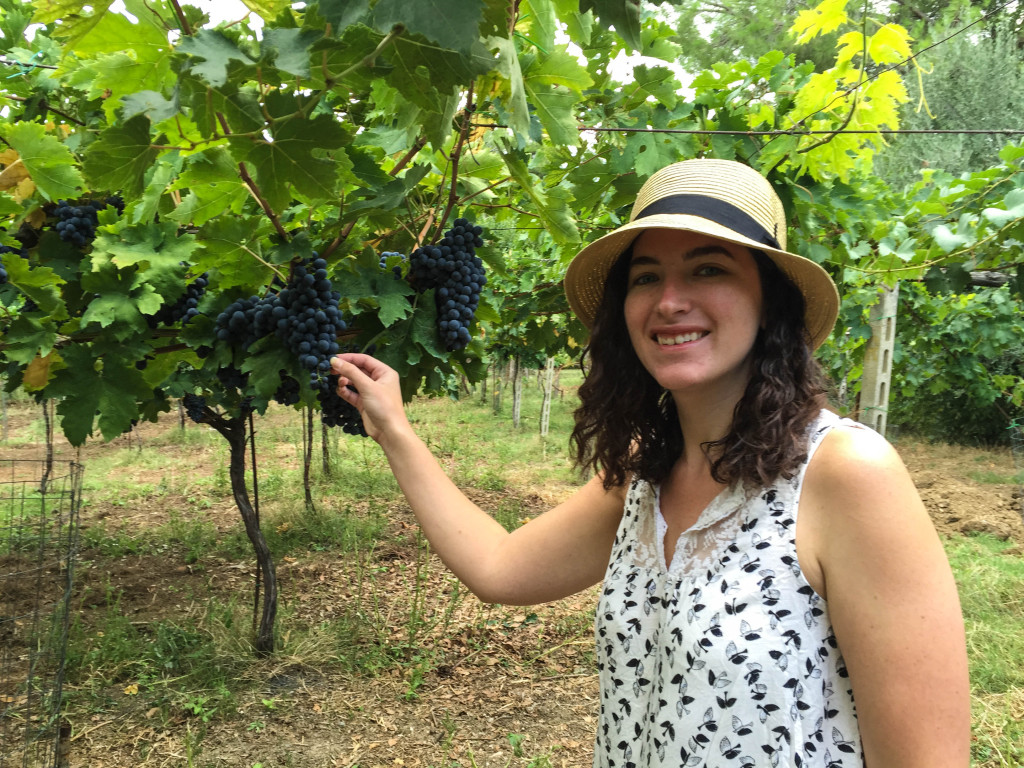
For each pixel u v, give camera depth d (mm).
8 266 1828
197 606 5457
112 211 2053
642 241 1267
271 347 1710
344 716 4160
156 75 1462
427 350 1812
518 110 1599
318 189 1387
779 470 1100
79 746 3752
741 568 1121
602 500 1558
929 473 10094
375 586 5820
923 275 4625
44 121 2826
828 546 1063
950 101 13211
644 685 1274
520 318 5051
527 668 4758
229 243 1728
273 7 1422
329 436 12125
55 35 1359
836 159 3432
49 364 1977
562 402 17422
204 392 3285
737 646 1089
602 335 1464
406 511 8008
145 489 8906
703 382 1206
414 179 1827
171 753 3748
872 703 1014
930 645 977
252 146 1315
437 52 1188
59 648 4363
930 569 997
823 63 13117
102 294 1953
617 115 3039
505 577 1561
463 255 1860
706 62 13906
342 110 2342
